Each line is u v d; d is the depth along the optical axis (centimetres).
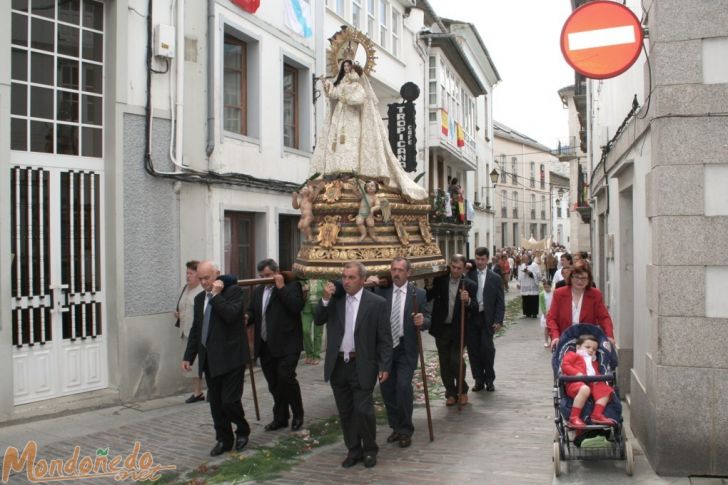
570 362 587
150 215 914
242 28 1127
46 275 808
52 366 809
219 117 1060
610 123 1064
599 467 568
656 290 550
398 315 685
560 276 1334
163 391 916
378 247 763
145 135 905
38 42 817
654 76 558
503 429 715
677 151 540
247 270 1167
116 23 870
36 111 812
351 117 833
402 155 1894
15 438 698
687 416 536
